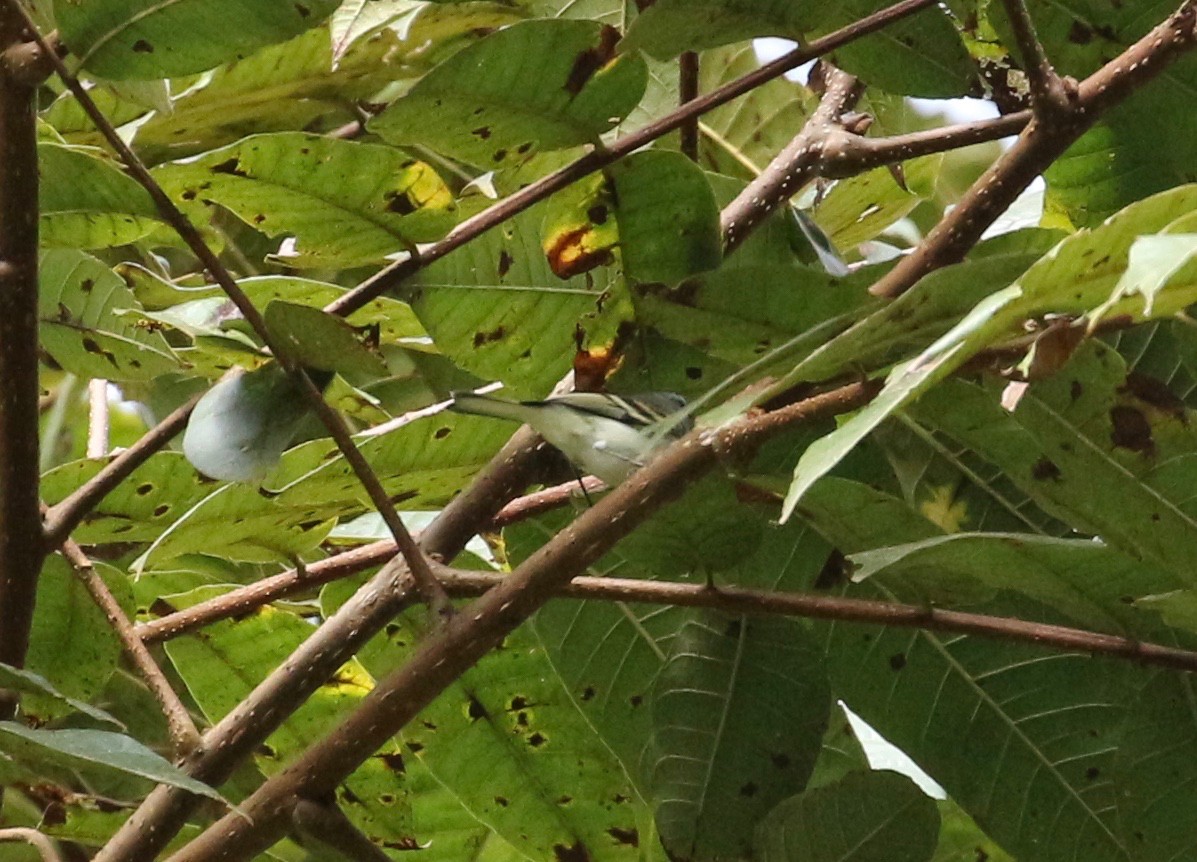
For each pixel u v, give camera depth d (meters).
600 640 4.43
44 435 7.00
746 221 4.33
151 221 3.60
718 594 3.42
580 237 3.91
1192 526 3.03
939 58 4.05
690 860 3.76
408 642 4.68
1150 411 2.89
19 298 2.98
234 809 2.70
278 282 4.55
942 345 2.18
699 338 3.50
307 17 3.03
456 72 3.28
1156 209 2.15
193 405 3.52
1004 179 3.70
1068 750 4.06
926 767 4.10
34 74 2.83
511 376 4.25
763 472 3.66
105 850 3.46
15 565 3.30
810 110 6.16
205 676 4.83
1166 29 3.61
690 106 3.49
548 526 4.40
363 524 5.21
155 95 3.38
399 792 4.71
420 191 3.61
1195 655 3.38
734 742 3.83
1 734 2.74
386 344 5.23
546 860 4.75
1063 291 2.26
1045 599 3.45
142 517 4.41
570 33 3.24
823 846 3.74
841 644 4.12
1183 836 3.80
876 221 5.64
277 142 3.46
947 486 4.18
